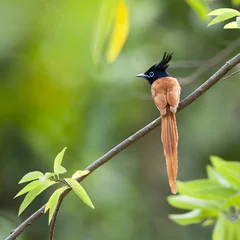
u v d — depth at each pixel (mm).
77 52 14945
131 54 14555
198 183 7121
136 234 14742
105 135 14766
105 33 8039
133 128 15180
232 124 14539
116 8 7941
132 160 15625
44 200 14703
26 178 5348
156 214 16016
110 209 14469
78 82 14969
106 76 14656
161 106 6387
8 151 14906
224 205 6719
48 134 14906
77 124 14922
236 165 7035
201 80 12008
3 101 15023
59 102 15070
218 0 11250
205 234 15383
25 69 15023
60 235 14484
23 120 15008
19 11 14922
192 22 14570
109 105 14750
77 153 14719
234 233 7059
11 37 14867
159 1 14719
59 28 15000
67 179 5359
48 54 15000
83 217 14422
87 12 14914
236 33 14016
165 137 6207
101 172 14602
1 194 14906
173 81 6797
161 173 16578
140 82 14570
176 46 14469
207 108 14625
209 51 14359
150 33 14656
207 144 14703
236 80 14508
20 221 14789
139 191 15266
